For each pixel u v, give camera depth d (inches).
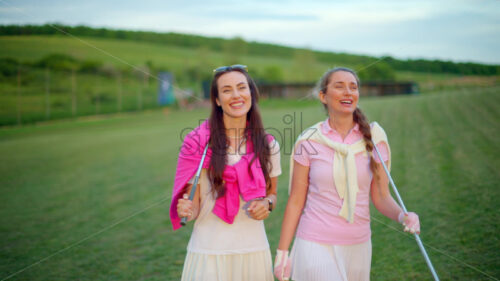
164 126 577.0
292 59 2162.9
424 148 213.3
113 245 138.3
